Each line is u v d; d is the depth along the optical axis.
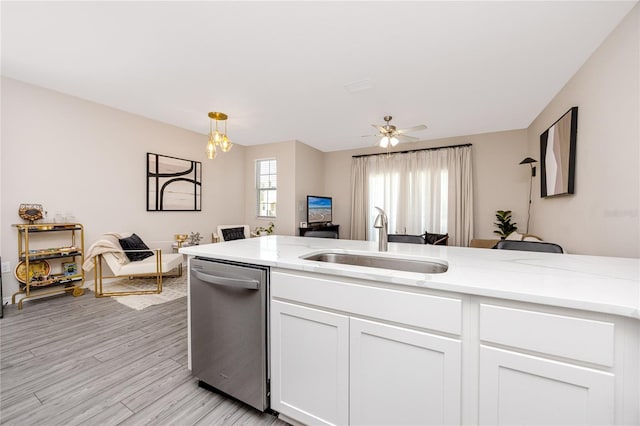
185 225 4.76
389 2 1.79
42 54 2.45
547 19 1.93
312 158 6.01
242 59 2.51
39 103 3.12
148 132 4.19
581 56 2.39
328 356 1.20
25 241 2.92
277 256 1.45
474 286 0.90
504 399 0.89
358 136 5.16
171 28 2.07
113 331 2.40
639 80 1.75
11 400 1.52
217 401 1.53
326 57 2.46
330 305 1.17
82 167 3.49
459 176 4.94
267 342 1.36
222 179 5.46
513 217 4.64
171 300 3.20
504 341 0.88
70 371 1.80
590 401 0.78
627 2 1.76
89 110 3.53
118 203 3.85
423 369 1.00
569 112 2.71
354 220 6.03
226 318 1.46
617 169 1.98
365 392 1.12
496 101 3.42
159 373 1.79
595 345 0.77
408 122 4.26
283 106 3.63
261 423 1.37
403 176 5.50
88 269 3.25
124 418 1.40
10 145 2.93
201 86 3.06
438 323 0.97
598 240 2.23
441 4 1.80
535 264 1.28
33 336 2.29
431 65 2.58
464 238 4.91
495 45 2.25
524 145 4.56
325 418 1.22
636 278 1.01
